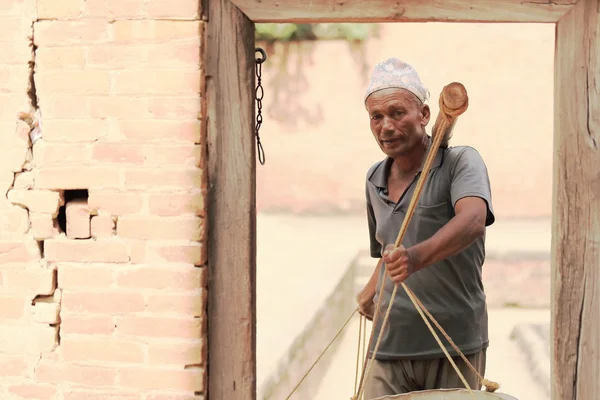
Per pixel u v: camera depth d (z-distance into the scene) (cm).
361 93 1705
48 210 379
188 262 371
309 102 1720
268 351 717
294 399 741
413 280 413
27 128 382
